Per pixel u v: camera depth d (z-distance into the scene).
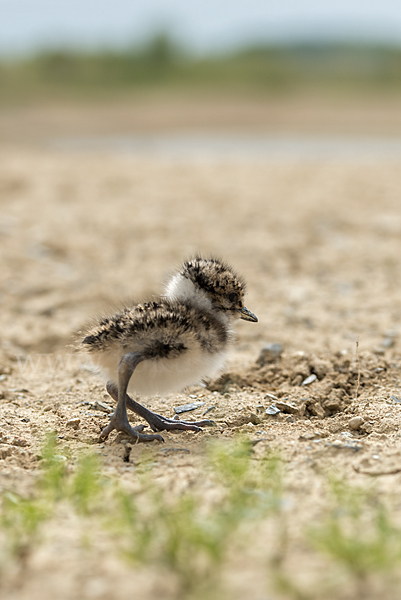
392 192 26.72
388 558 4.84
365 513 5.77
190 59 95.31
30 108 73.25
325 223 22.06
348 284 15.95
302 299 14.83
